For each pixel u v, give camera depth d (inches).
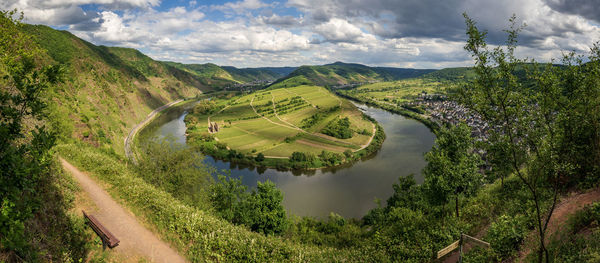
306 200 3041.3
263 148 4943.4
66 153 1384.1
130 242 717.9
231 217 1261.1
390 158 4434.1
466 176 815.7
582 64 391.2
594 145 441.7
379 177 3661.4
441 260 726.5
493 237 656.4
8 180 306.3
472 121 4980.3
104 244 660.7
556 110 411.2
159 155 1478.8
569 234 566.3
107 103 5595.5
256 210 1242.6
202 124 7130.9
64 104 3171.8
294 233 1393.9
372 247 852.6
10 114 312.7
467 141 832.9
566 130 416.2
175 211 826.2
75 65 6737.2
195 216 818.8
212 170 1624.0
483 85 416.2
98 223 702.5
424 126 6806.1
